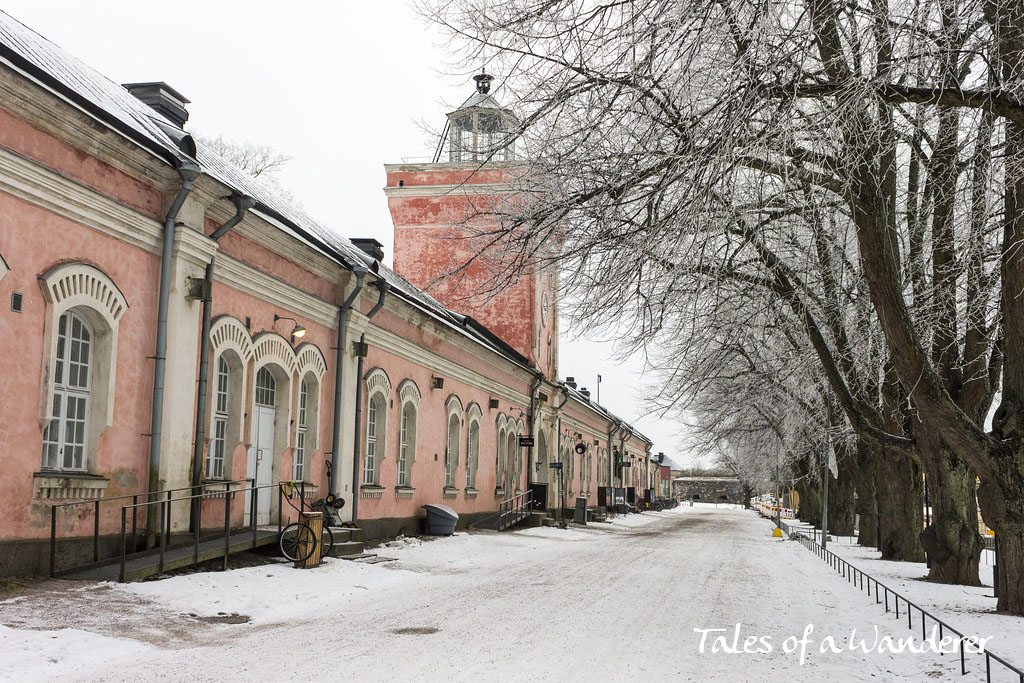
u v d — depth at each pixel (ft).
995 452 36.73
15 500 35.96
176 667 24.94
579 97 32.37
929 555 55.93
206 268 48.52
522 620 35.91
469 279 120.57
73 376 40.45
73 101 37.63
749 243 43.50
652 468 316.40
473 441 103.04
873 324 56.59
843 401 51.93
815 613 40.93
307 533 50.11
